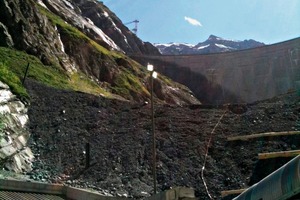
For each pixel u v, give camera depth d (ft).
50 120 109.40
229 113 114.01
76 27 286.87
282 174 28.30
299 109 105.60
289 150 84.84
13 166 81.15
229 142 94.94
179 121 110.42
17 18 181.88
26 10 195.31
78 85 176.96
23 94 116.67
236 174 81.30
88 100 127.54
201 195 75.61
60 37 223.51
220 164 86.63
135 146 96.53
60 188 59.47
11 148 86.53
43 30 201.36
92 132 104.88
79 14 344.69
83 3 389.39
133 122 111.45
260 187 29.89
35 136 99.50
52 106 119.34
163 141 98.17
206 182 80.02
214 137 98.53
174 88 283.59
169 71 366.43
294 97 118.32
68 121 110.42
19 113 105.09
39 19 202.69
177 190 44.80
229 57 364.38
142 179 82.33
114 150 94.73
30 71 150.00
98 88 198.39
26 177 78.43
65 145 96.53
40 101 121.49
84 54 224.74
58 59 193.47
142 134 102.63
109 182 80.33
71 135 102.01
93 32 307.37
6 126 92.27
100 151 94.17
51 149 94.38
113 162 89.15
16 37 175.52
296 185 27.14
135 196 73.82
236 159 87.04
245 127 101.24
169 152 93.15
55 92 132.26
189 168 86.02
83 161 89.40
